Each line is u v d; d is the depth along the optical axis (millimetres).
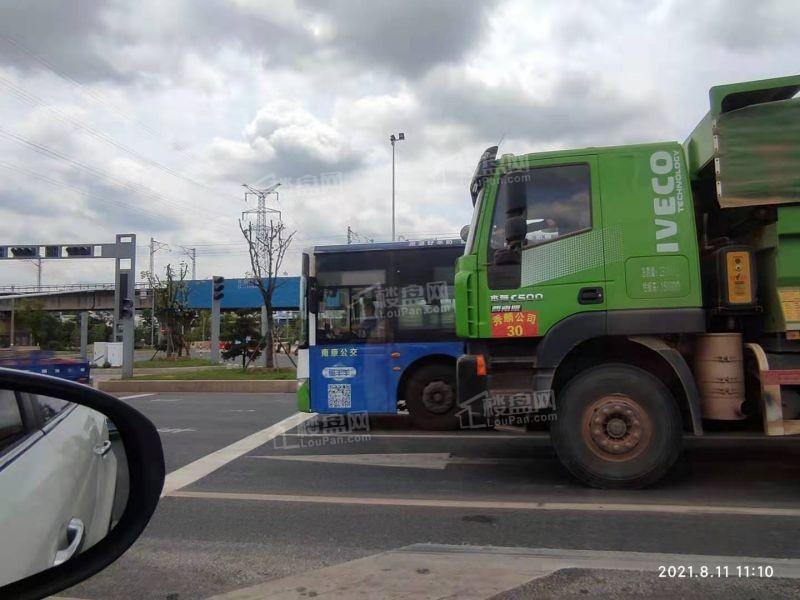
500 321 5695
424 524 4738
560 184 5723
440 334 9227
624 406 5496
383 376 9258
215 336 26750
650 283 5480
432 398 9234
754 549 4059
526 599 3379
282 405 12641
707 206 5898
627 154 5641
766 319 5363
